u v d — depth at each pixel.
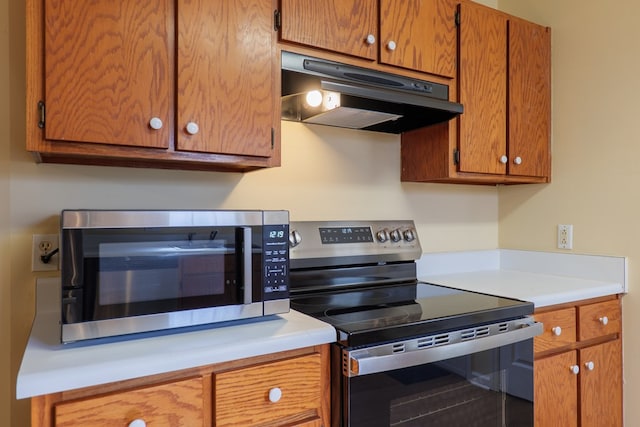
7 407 1.26
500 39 1.89
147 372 0.87
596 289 1.71
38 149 1.03
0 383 1.25
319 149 1.80
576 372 1.62
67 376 0.81
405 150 1.98
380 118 1.71
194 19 1.20
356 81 1.49
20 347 1.27
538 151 2.03
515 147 1.93
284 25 1.35
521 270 2.20
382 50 1.56
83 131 1.06
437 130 1.82
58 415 0.80
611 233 1.86
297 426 1.05
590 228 1.93
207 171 1.55
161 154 1.17
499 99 1.88
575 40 1.98
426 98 1.57
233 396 0.97
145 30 1.13
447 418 1.24
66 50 1.04
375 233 1.78
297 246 1.59
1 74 1.26
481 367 1.32
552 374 1.55
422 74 1.67
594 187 1.92
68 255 0.93
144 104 1.13
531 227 2.17
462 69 1.76
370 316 1.25
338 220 1.79
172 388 0.90
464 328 1.29
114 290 0.97
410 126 1.85
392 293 1.61
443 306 1.39
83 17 1.06
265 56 1.32
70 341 0.93
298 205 1.74
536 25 2.02
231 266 1.12
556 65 2.06
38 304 1.28
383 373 1.12
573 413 1.62
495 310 1.35
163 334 1.04
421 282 1.87
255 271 1.15
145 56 1.13
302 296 1.56
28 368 0.82
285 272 1.19
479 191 2.27
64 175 1.33
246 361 1.00
